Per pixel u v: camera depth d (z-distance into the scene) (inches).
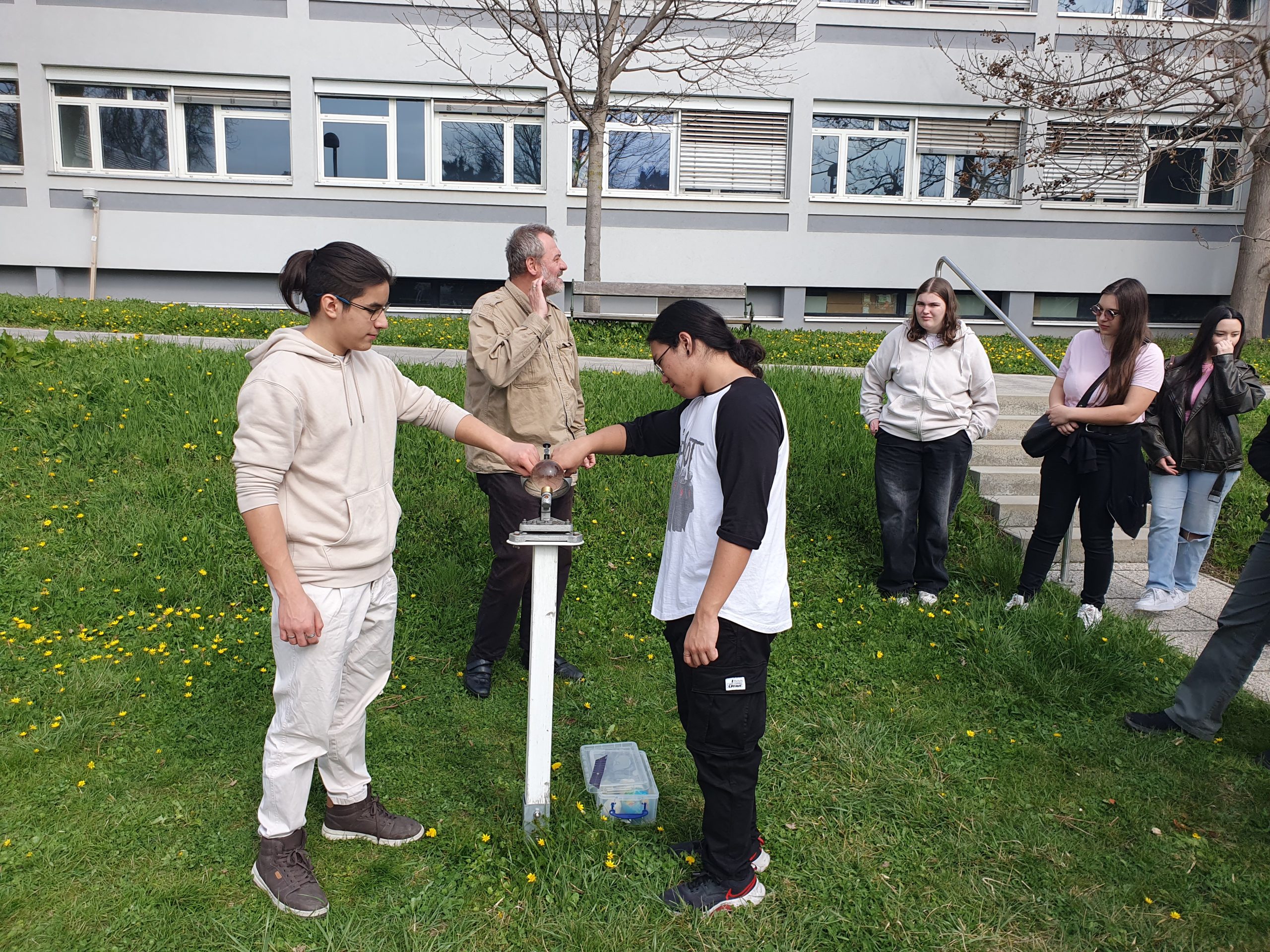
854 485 227.6
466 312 609.6
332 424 90.1
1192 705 136.8
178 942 89.7
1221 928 97.7
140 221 568.7
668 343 93.4
